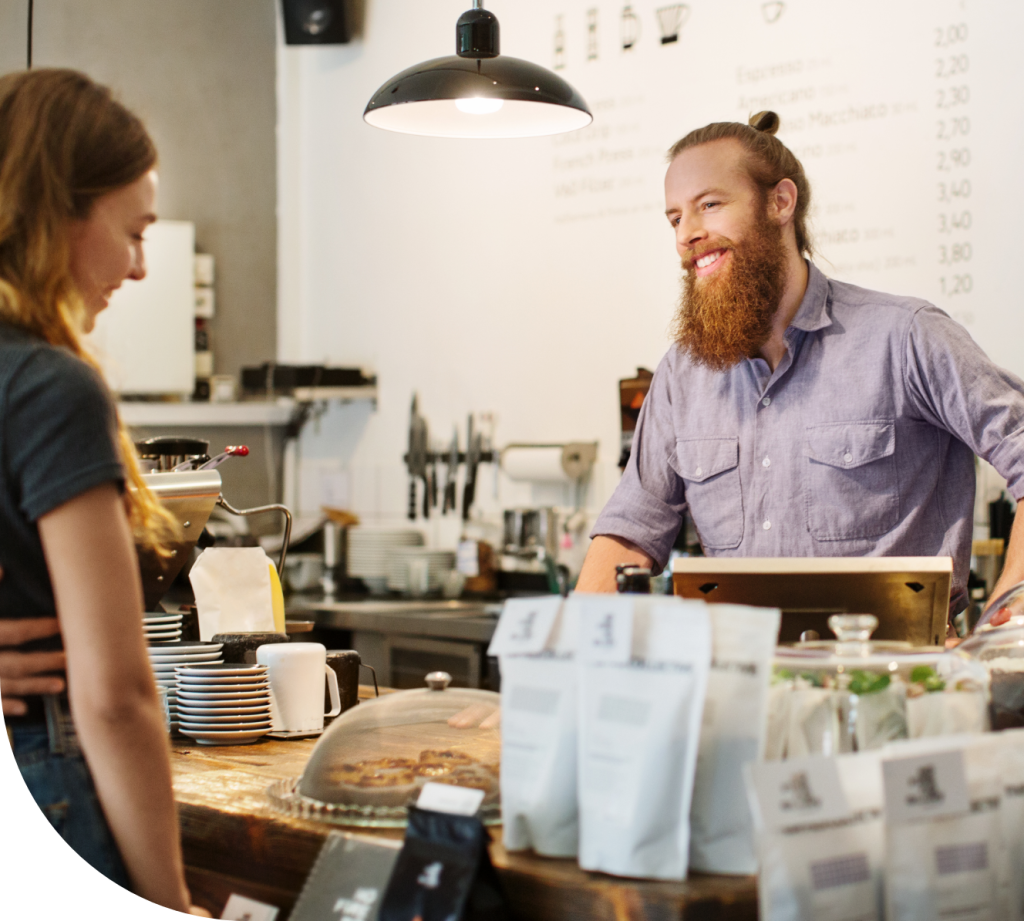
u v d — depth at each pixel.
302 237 5.26
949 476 2.12
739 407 2.22
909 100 3.26
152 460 2.03
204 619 2.00
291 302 5.25
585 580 2.28
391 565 4.37
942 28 3.19
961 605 2.10
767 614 1.00
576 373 4.19
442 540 4.63
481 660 3.50
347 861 1.11
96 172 1.13
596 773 1.01
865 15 3.35
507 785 1.08
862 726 1.05
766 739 1.06
